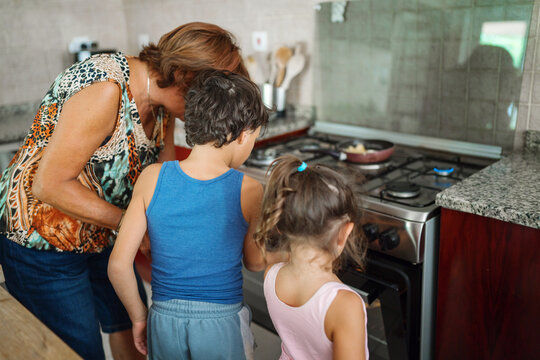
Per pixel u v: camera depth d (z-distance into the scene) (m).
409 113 2.01
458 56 1.80
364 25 2.04
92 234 1.28
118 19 3.37
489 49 1.71
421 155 1.89
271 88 2.35
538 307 1.26
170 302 1.05
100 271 1.44
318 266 0.99
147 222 1.05
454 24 1.77
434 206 1.39
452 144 1.89
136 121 1.20
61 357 0.77
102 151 1.18
